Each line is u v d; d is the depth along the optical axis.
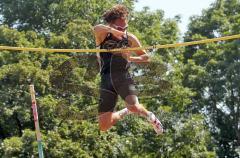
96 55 14.92
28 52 48.22
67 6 53.06
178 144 48.69
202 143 49.53
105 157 45.34
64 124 45.34
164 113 49.19
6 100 46.12
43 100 44.75
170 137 48.56
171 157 48.75
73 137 44.94
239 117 64.50
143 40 53.44
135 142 46.91
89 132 45.00
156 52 54.19
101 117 14.64
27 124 47.84
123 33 14.54
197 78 62.22
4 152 43.25
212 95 63.94
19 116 45.22
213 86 62.91
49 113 44.97
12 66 46.12
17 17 54.72
